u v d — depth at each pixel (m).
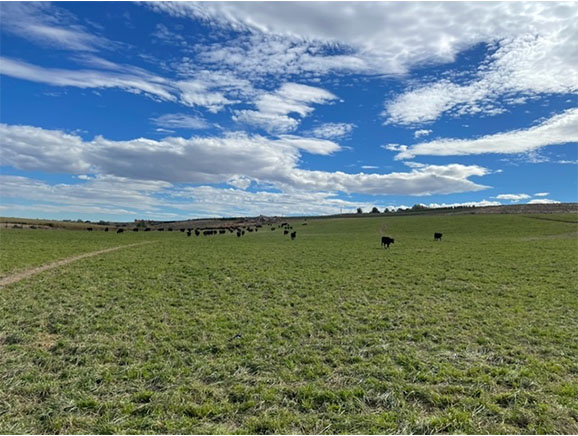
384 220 109.44
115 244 48.88
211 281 21.33
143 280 21.41
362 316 14.02
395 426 6.55
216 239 61.94
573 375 8.66
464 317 13.86
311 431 6.48
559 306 15.48
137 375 8.61
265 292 18.50
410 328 12.55
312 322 13.30
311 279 21.95
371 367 9.11
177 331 12.09
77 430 6.44
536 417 6.79
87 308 14.96
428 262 29.42
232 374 8.84
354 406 7.30
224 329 12.31
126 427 6.51
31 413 6.96
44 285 19.58
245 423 6.68
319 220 131.25
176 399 7.43
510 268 25.80
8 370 8.84
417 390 7.84
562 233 61.41
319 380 8.43
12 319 13.23
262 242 54.25
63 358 9.70
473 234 66.88
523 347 10.62
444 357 9.84
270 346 10.68
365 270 25.42
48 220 116.81
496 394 7.70
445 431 6.47
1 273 23.09
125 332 11.97
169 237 67.62
